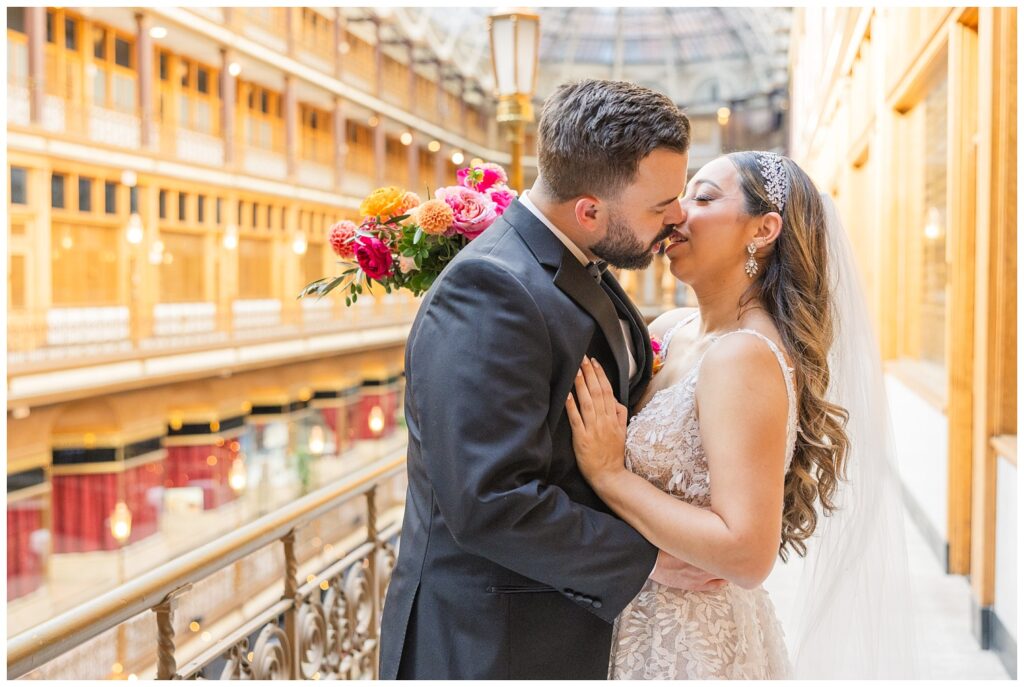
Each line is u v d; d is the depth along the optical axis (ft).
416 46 97.19
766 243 5.64
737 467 5.08
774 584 11.94
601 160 5.02
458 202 5.98
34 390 40.40
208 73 65.26
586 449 5.27
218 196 63.36
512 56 16.37
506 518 4.68
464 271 4.99
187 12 55.77
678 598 5.68
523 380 4.83
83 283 50.21
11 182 44.45
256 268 69.87
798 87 77.41
